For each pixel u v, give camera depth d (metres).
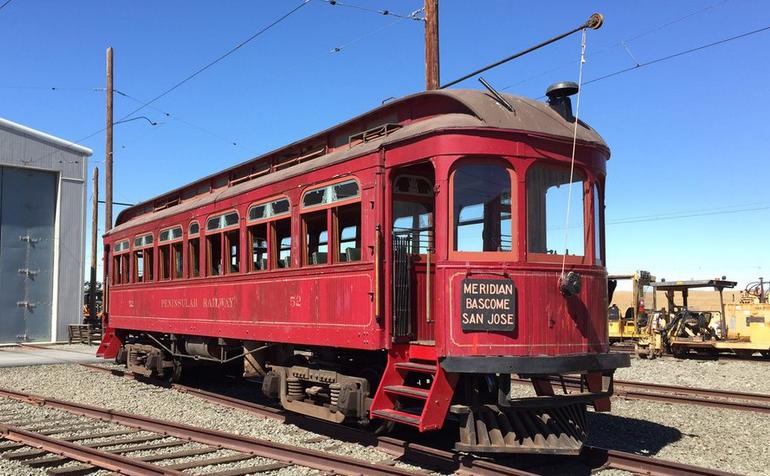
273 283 9.16
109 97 24.30
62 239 25.28
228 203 10.50
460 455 6.61
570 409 6.96
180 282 12.13
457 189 6.65
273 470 6.54
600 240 7.36
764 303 22.50
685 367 17.81
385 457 7.05
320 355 8.76
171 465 6.60
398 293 7.27
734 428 8.88
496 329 6.47
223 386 13.23
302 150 9.50
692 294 85.44
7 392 11.76
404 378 7.24
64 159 25.47
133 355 14.53
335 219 8.03
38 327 24.69
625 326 24.83
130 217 16.33
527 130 6.73
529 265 6.64
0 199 24.00
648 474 6.30
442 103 7.34
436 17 13.34
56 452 7.21
